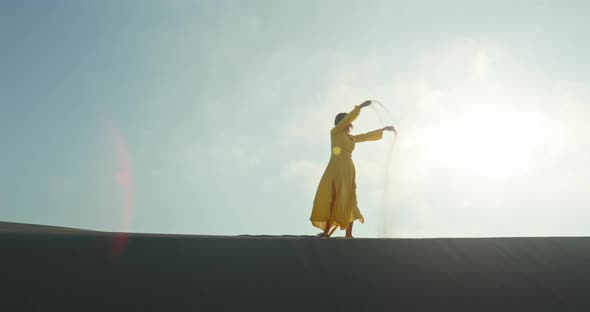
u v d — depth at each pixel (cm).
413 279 454
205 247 466
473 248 507
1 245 434
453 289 446
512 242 522
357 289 435
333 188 859
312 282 437
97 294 396
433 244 511
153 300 397
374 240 516
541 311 430
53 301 386
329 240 507
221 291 414
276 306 407
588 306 438
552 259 494
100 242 454
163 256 445
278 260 459
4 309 374
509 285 455
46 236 459
